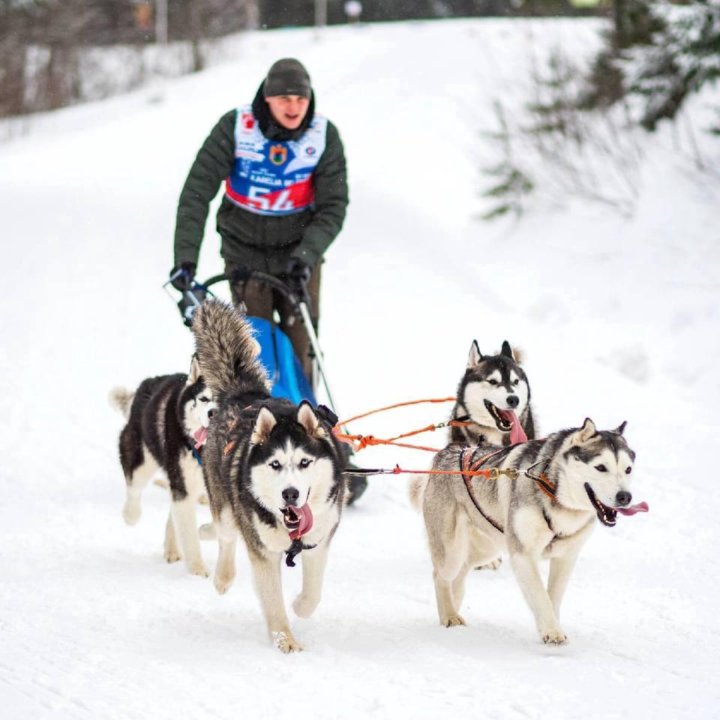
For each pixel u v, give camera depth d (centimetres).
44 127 3809
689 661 592
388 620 678
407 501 943
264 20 6656
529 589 627
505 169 2019
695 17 1817
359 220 2078
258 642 634
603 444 603
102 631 647
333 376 1306
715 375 1308
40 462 1055
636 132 1969
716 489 926
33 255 1981
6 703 534
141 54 4725
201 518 899
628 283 1611
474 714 518
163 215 2256
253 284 897
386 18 6469
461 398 845
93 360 1417
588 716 513
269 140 898
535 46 2661
